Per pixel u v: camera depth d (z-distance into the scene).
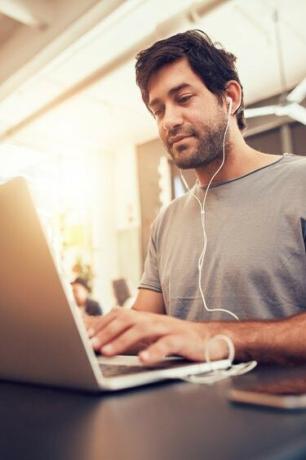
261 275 1.07
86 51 3.09
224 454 0.26
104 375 0.50
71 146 4.83
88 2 2.34
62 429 0.34
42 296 0.46
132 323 0.60
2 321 0.52
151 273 1.33
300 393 0.36
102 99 3.81
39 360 0.50
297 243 1.05
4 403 0.45
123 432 0.32
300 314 0.74
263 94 3.80
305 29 2.94
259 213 1.12
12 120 4.01
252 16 2.80
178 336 0.60
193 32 1.18
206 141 1.14
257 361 0.66
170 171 4.55
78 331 0.44
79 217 4.82
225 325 0.69
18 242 0.46
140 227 4.72
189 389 0.46
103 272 4.82
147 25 2.81
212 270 1.15
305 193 1.07
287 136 3.68
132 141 4.84
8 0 2.42
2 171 4.86
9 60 2.98
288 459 0.26
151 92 1.17
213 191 1.22
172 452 0.27
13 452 0.29
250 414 0.34
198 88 1.13
